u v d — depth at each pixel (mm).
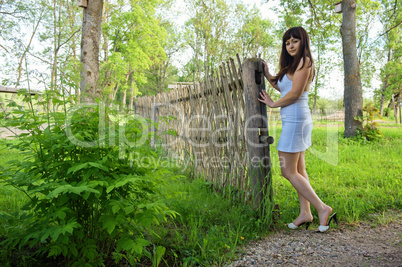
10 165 2193
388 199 3564
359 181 4359
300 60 2719
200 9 22219
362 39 25750
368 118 9477
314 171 5164
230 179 3678
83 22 6055
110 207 1981
